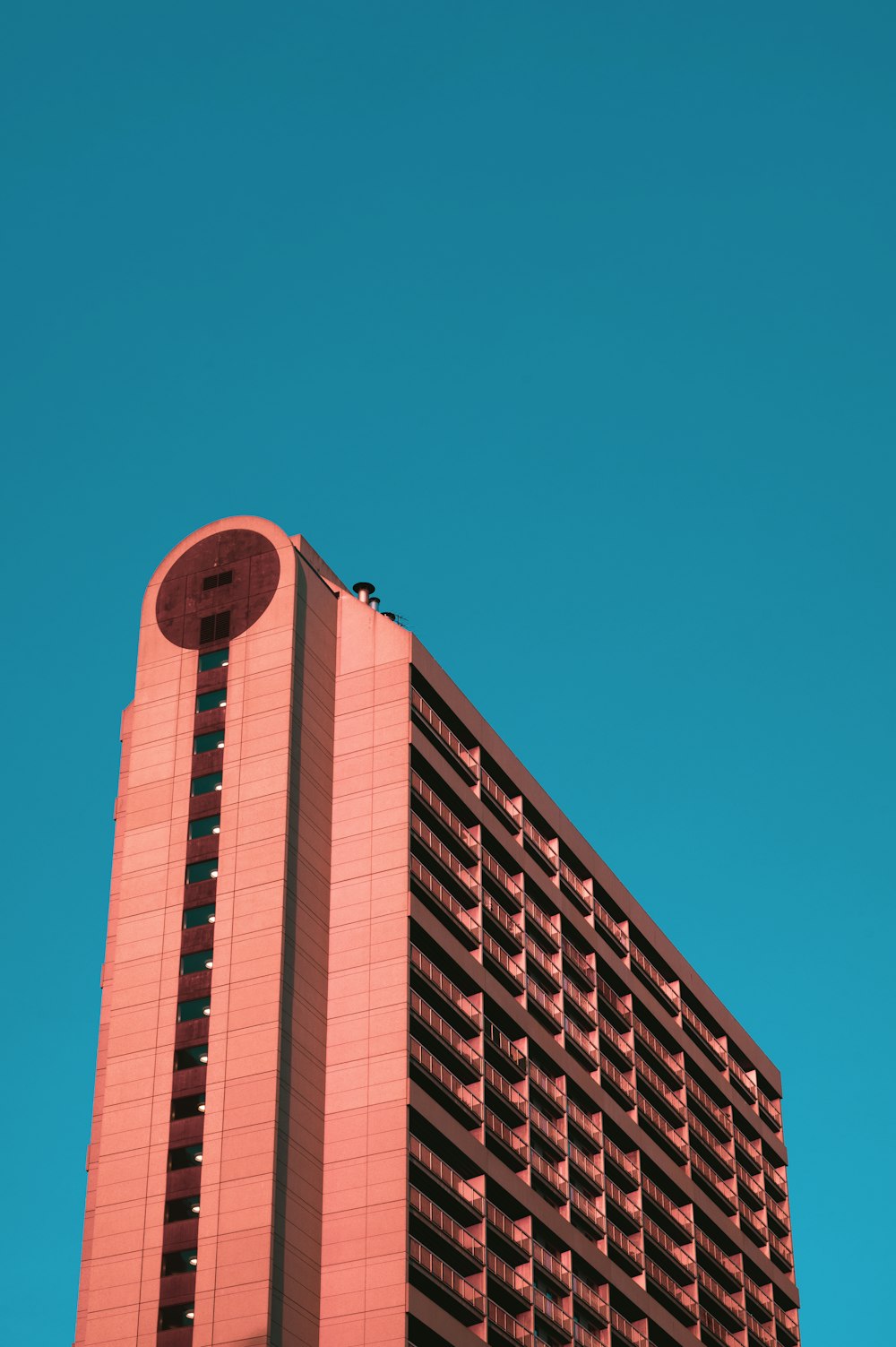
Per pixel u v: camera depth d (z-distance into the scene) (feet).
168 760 300.40
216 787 294.25
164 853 292.20
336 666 315.37
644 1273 331.98
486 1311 274.98
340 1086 276.82
